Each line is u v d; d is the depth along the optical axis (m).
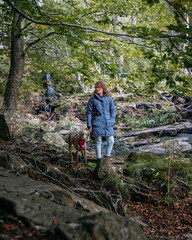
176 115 11.92
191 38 2.95
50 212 1.77
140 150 7.43
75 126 12.96
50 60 7.78
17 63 6.01
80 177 4.23
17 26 4.50
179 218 3.39
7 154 3.56
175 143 4.77
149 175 4.54
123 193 3.86
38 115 14.69
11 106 5.88
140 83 5.40
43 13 3.60
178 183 4.32
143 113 13.02
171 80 3.42
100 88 4.20
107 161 4.24
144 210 3.67
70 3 6.54
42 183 2.63
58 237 1.40
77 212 1.89
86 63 4.49
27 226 1.54
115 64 4.25
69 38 3.75
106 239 1.46
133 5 5.63
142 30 3.15
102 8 5.65
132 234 1.71
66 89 8.07
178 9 2.92
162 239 2.85
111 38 5.61
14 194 2.03
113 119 4.27
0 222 1.54
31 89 8.20
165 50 3.19
